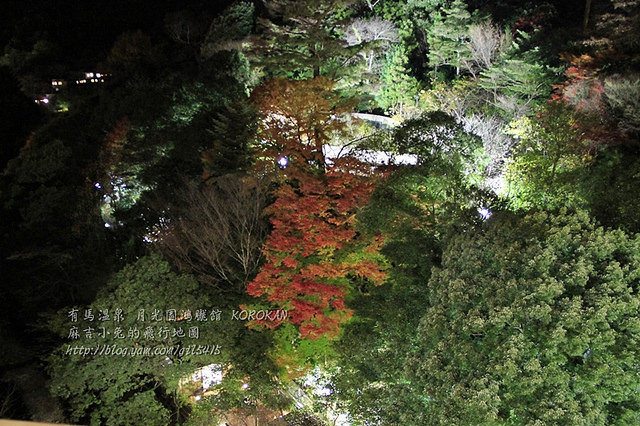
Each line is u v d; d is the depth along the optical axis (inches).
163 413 463.5
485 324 317.1
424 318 360.5
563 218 370.9
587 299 313.3
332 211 550.6
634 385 292.2
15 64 1596.9
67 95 1290.6
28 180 788.6
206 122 804.0
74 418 450.6
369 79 987.9
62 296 645.3
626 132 614.9
